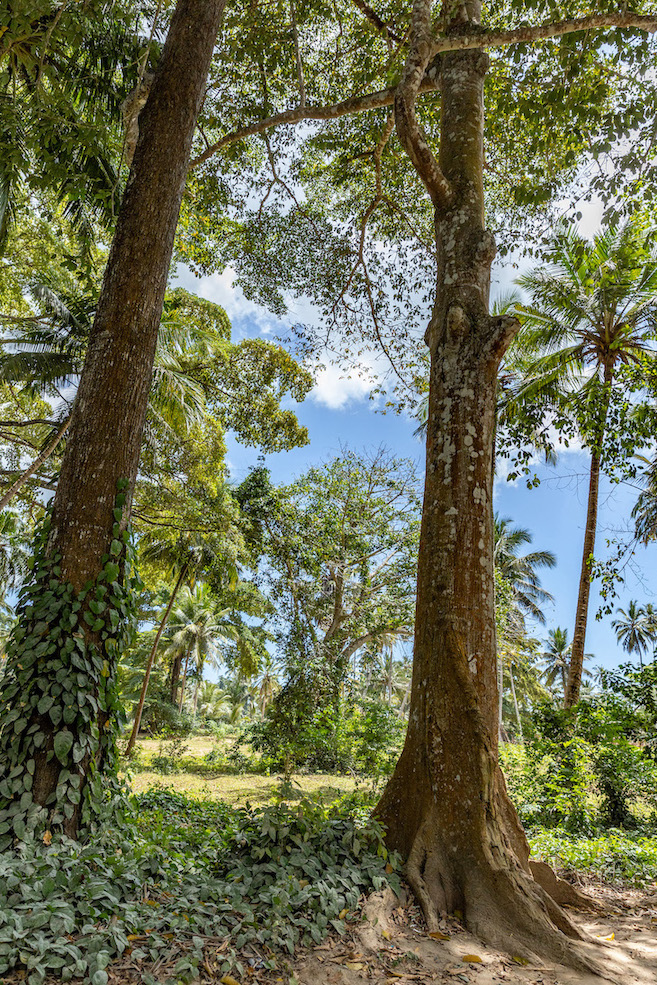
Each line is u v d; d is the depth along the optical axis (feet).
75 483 17.48
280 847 14.55
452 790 15.44
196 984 9.85
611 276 47.11
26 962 9.27
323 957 11.25
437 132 36.81
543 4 22.65
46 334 50.78
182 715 119.96
